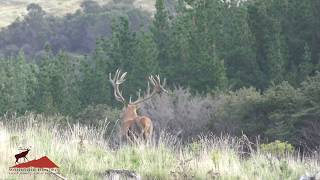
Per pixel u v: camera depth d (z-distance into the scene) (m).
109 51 159.75
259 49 154.38
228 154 35.75
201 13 155.12
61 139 36.59
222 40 156.62
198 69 145.62
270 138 90.81
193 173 31.56
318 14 155.12
